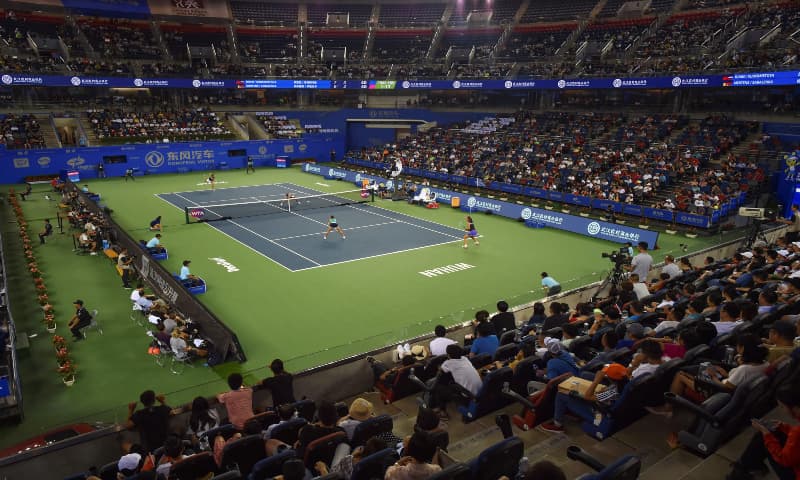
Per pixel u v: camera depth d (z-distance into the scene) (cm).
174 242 3008
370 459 676
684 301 1355
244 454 823
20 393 1433
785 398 607
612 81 4875
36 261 2647
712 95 4853
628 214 3697
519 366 1053
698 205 3375
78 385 1536
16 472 1009
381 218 3709
